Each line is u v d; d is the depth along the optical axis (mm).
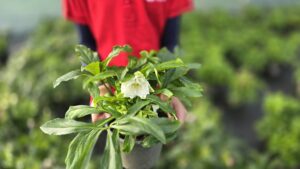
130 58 1591
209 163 3695
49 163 3611
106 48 1893
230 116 5371
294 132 4270
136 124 1355
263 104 5246
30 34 7117
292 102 4668
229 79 5434
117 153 1374
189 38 6383
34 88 4926
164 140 1310
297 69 5785
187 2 1970
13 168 3512
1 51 6551
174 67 1555
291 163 4047
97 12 1838
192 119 4090
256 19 7395
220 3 7855
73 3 1885
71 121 1452
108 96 1522
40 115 4641
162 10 1865
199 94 1549
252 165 3910
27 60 5543
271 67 6066
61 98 4871
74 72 1516
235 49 6285
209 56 5789
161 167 3719
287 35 7180
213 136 3994
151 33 1877
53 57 5574
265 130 4531
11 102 4473
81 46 1594
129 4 1793
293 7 7668
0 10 7051
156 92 1544
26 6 7117
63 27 6613
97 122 1475
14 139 4012
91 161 3828
